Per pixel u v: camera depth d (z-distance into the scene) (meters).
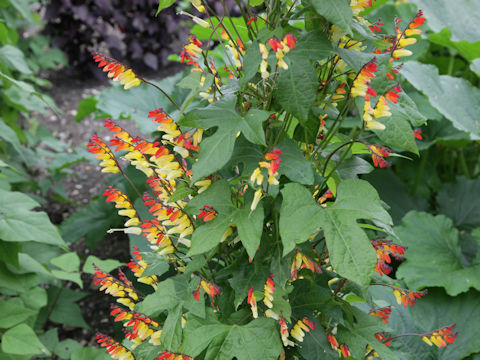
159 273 0.71
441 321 1.25
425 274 1.31
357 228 0.56
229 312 0.70
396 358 0.70
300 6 0.69
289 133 0.77
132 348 0.75
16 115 1.80
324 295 0.71
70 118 2.49
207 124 0.59
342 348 0.72
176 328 0.64
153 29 2.89
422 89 1.45
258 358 0.62
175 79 1.74
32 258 1.22
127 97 1.62
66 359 1.24
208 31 1.28
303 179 0.59
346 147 0.74
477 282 1.26
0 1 1.73
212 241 0.60
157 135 1.53
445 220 1.45
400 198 1.65
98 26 2.80
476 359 1.19
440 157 1.86
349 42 0.67
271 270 0.65
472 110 1.52
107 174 2.19
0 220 1.02
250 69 0.58
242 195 0.66
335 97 0.68
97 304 1.60
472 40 1.75
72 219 1.68
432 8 1.78
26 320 1.12
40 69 2.90
